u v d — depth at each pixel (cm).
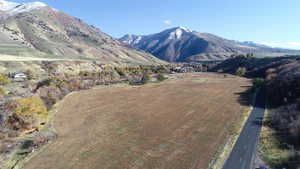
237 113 4278
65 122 3909
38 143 2973
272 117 3831
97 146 2920
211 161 2438
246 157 2483
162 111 4575
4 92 4788
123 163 2466
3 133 3177
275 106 4606
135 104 5162
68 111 4581
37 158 2625
